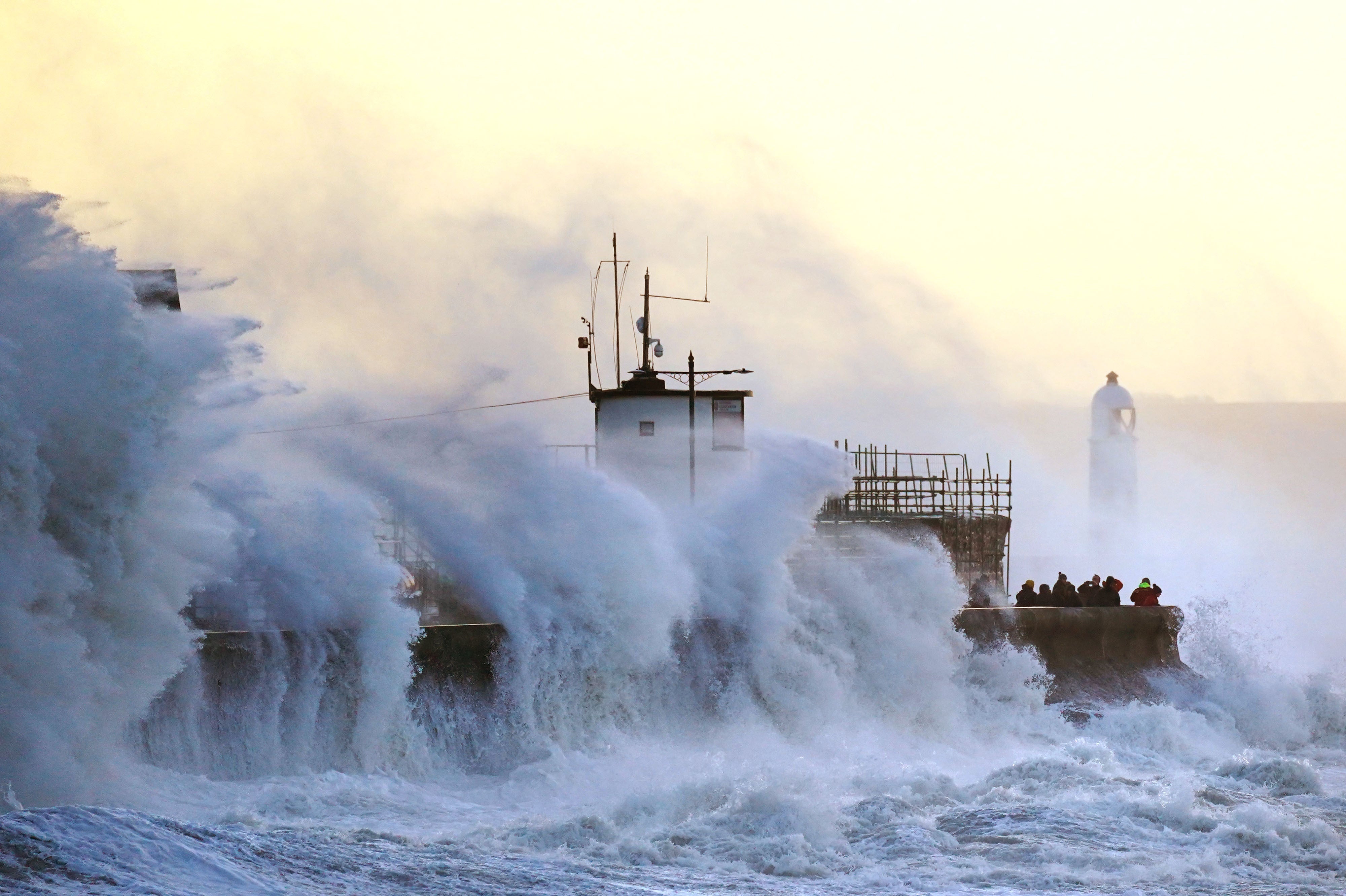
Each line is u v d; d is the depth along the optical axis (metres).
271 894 42.19
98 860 42.06
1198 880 51.28
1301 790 70.50
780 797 57.62
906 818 58.22
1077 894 49.03
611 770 72.75
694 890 47.62
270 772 64.88
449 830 57.16
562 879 47.50
